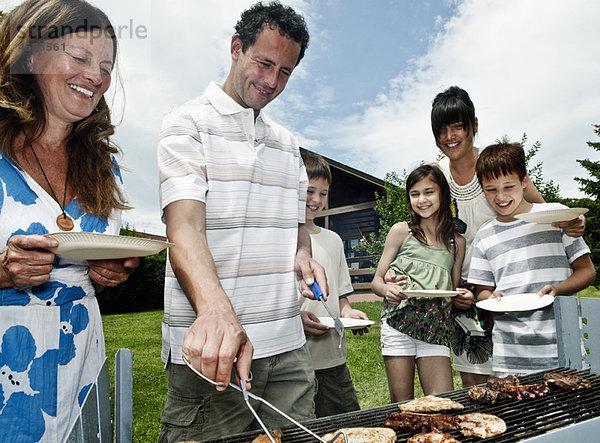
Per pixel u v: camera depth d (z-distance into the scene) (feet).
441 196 10.40
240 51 5.82
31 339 4.53
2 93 4.58
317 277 6.40
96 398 4.15
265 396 6.28
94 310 5.45
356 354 24.89
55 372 4.69
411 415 5.24
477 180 10.34
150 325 40.11
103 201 5.57
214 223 5.73
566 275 9.11
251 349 3.84
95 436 3.99
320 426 5.27
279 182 6.51
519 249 9.41
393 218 33.09
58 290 4.82
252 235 6.06
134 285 53.72
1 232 4.54
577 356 7.45
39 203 4.85
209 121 5.78
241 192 5.88
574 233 8.94
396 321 9.87
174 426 5.72
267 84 5.80
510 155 9.29
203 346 3.46
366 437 4.57
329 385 10.04
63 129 5.22
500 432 4.69
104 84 5.26
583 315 7.31
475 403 5.99
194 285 4.17
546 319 8.77
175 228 4.90
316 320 9.12
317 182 10.93
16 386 4.39
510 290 9.43
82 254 4.35
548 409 5.49
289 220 6.68
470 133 9.96
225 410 5.74
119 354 5.39
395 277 10.05
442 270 10.00
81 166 5.41
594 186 75.51
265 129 6.46
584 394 5.97
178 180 5.24
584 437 4.46
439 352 9.69
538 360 8.71
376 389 18.70
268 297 6.19
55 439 4.60
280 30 5.56
